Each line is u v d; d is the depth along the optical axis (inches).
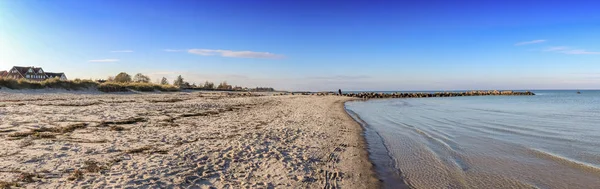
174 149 341.7
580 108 1289.4
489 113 1021.8
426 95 3260.3
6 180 219.0
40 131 410.0
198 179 249.4
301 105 1261.1
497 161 353.4
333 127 602.2
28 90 1307.8
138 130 454.0
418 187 267.3
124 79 2647.6
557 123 717.9
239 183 247.6
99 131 430.0
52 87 1414.9
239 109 916.6
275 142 413.1
